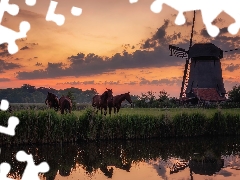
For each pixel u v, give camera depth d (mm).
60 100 25281
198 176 11172
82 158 15328
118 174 11578
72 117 21562
